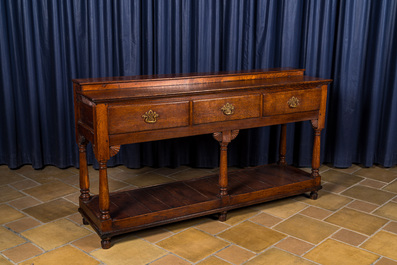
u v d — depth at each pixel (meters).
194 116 3.21
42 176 4.39
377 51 4.56
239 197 3.56
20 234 3.27
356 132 4.82
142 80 3.27
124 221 3.12
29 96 4.41
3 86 4.38
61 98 4.41
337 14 4.59
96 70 4.36
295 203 3.86
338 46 4.60
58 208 3.70
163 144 4.63
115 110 2.93
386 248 3.14
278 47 4.61
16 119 4.54
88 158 4.60
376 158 4.92
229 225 3.45
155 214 3.23
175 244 3.16
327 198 3.97
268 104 3.48
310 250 3.10
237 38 4.51
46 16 4.28
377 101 4.68
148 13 4.29
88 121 3.06
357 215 3.64
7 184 4.19
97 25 4.27
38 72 4.40
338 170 4.72
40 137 4.56
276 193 3.74
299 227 3.43
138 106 2.99
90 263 2.91
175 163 4.66
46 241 3.18
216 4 4.38
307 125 4.68
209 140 4.64
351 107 4.66
